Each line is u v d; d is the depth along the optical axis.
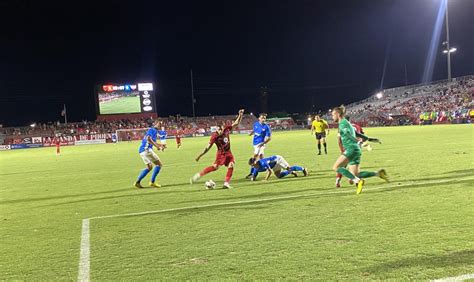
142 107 70.69
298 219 6.93
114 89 69.12
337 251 5.19
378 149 19.47
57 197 11.41
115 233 6.83
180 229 6.80
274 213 7.51
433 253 4.89
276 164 12.16
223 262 5.05
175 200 9.69
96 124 69.81
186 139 58.84
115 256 5.57
